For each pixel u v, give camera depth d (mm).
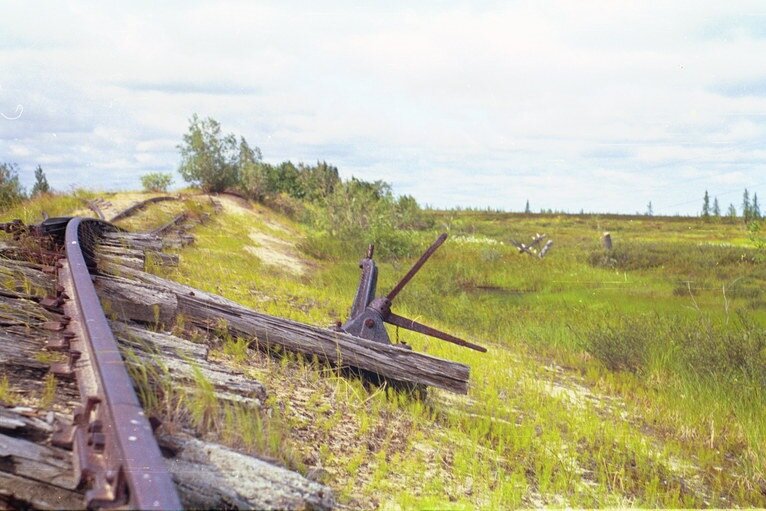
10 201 16531
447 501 4266
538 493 4945
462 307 16125
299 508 3211
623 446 6477
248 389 4547
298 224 31812
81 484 2771
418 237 29016
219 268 11977
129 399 3004
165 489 2414
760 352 10289
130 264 8109
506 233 44031
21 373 3926
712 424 7555
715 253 26688
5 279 5812
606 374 10539
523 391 8094
